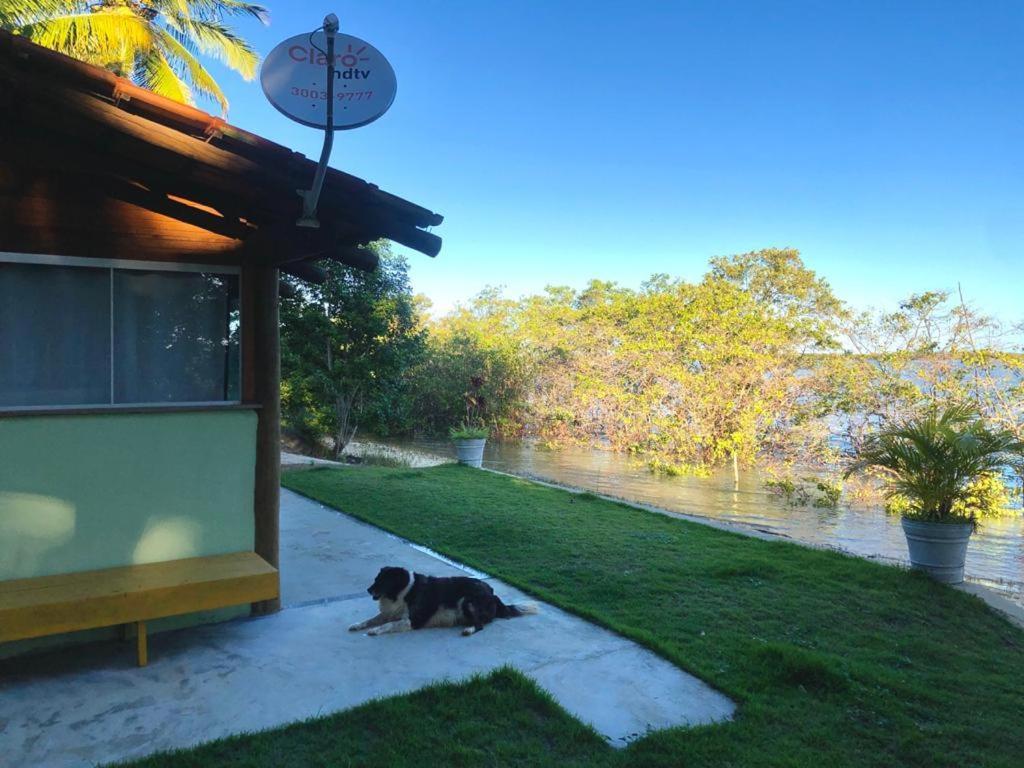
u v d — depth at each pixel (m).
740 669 3.83
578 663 3.82
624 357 22.44
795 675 3.71
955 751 3.10
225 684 3.44
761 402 18.84
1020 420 13.39
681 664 3.83
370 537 6.73
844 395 16.94
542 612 4.64
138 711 3.14
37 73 2.91
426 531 7.05
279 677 3.53
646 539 6.95
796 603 5.09
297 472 11.04
